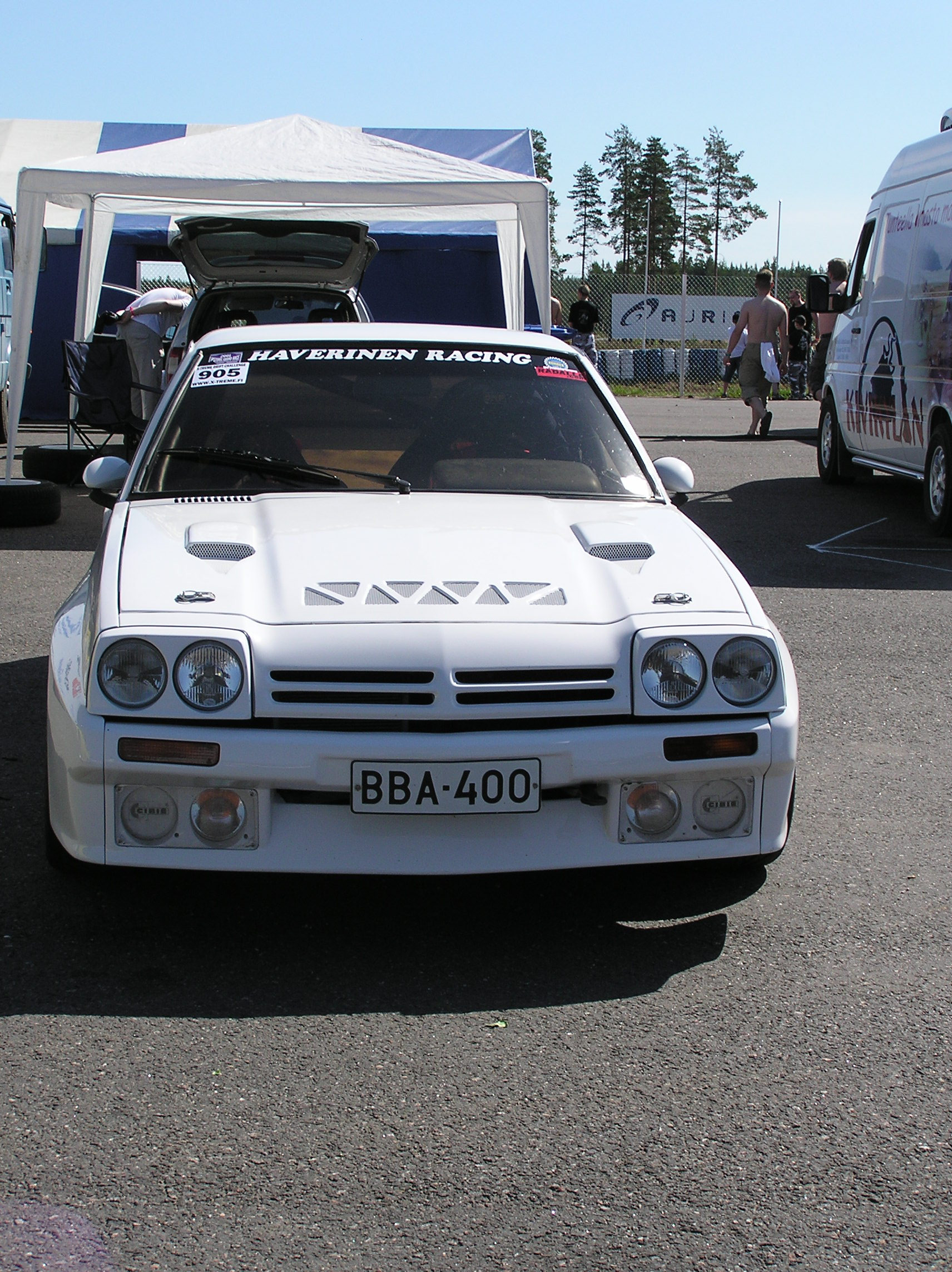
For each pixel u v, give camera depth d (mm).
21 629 5852
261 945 2957
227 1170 2146
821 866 3484
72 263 15984
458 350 4297
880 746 4543
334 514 3510
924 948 3010
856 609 6637
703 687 2887
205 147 9523
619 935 3051
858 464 11172
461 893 3256
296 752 2730
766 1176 2160
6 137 16953
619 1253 1968
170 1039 2553
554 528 3471
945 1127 2311
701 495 10711
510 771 2766
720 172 71250
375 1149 2213
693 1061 2516
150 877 3279
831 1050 2566
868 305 10312
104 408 10086
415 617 2883
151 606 2896
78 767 2803
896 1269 1940
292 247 8234
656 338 27734
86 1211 2035
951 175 8656
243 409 3996
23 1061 2455
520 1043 2568
